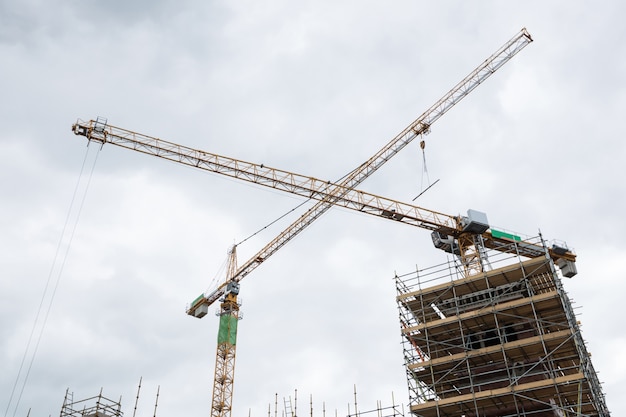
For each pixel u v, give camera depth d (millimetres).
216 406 127875
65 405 61125
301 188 123375
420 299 67000
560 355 61312
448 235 119000
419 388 63688
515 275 64438
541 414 58031
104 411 60188
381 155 126062
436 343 64375
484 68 126250
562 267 121812
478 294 66250
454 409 60312
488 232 116875
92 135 116938
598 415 56656
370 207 119625
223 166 122938
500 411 59594
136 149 120375
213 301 147875
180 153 122125
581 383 55500
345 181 124625
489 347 60000
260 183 124062
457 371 62469
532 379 60156
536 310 61688
